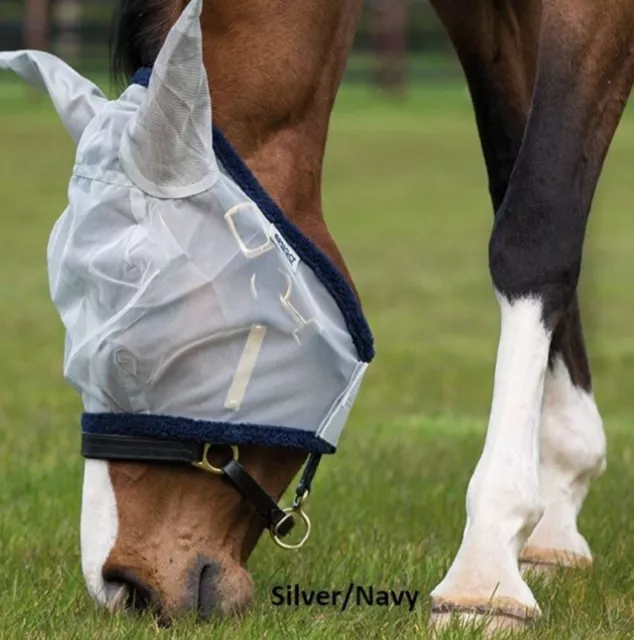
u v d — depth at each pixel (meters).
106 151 5.36
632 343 16.94
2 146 39.94
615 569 7.08
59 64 5.77
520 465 5.59
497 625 5.43
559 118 5.78
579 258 5.75
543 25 5.90
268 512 5.56
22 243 25.02
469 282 21.62
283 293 5.38
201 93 5.16
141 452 5.37
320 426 5.53
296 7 5.70
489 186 7.34
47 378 14.44
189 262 5.27
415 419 12.60
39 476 9.73
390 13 58.03
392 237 26.33
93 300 5.34
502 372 5.70
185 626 5.36
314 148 5.80
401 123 49.06
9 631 5.85
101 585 5.37
